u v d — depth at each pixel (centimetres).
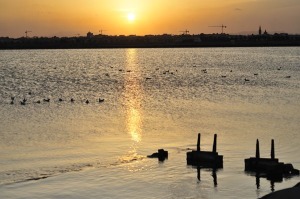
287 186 4872
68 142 6806
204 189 4769
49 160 5794
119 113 9538
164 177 5144
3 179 5034
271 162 5238
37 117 9144
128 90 14325
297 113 9425
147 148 6391
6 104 11138
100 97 12469
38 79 18888
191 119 8706
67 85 16300
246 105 10656
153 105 10756
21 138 7131
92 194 4619
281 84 15738
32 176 5144
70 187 4803
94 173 5253
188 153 5634
